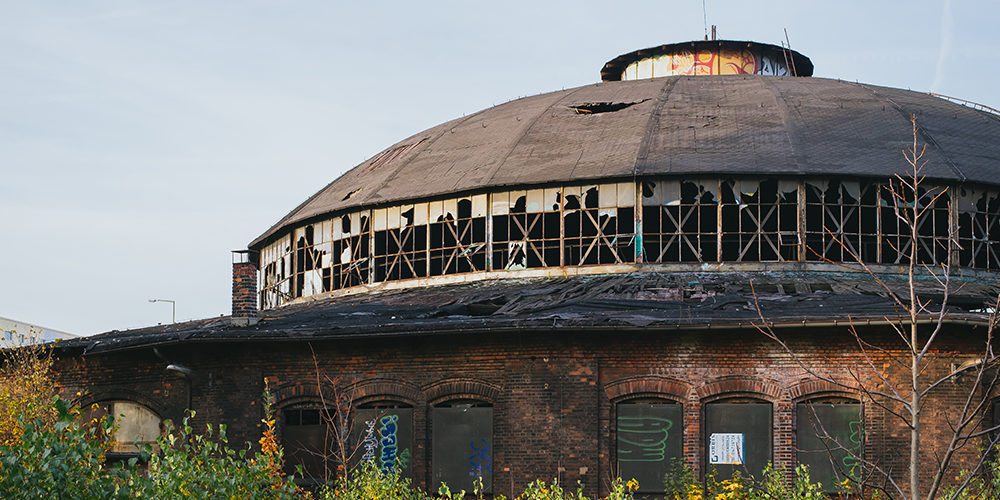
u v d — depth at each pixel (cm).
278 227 4462
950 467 2986
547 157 3925
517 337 3164
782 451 3052
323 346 3322
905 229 3728
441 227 3950
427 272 3931
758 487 2941
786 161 3706
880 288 3434
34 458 1755
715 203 3694
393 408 3262
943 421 3009
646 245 3734
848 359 3048
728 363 3098
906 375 3019
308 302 4219
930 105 4297
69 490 1769
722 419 3098
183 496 1930
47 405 3241
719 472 3077
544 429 3120
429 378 3228
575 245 3772
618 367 3127
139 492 1866
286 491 2180
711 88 4391
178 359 3459
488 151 4116
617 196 3734
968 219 3750
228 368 3394
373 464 2859
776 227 3716
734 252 3744
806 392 3056
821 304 3177
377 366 3281
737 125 3975
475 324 3136
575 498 2997
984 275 3731
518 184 3800
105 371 3644
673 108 4169
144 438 3550
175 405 3484
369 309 3591
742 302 3234
